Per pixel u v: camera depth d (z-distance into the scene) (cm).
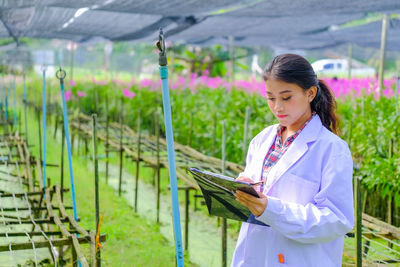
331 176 177
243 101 813
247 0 486
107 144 738
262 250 192
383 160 492
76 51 2177
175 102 927
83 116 1066
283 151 195
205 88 1059
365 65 1778
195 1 483
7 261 413
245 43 1262
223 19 701
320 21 748
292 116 183
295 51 1684
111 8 532
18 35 839
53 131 1246
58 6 507
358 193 231
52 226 467
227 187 176
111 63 2077
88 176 775
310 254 183
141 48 2733
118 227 520
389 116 537
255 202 171
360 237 234
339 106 710
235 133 680
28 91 1798
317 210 173
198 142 778
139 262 434
